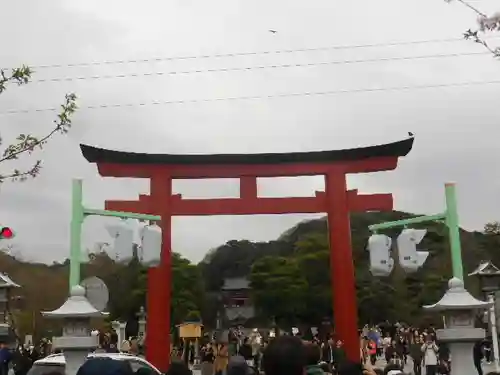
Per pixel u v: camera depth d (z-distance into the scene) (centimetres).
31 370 1410
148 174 2177
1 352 1862
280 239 9656
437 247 5909
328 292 6712
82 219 1415
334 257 2136
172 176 2184
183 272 6284
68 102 1319
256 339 3123
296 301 6669
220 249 9738
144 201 2133
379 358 3412
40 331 4762
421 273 5881
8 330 2527
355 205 2170
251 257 9444
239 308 8744
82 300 1299
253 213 2156
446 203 1480
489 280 2489
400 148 2152
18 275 5178
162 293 2081
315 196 2184
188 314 5734
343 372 701
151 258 1509
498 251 4800
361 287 6056
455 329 1250
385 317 5888
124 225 1470
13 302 4691
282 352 400
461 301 1274
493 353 2280
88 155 2130
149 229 1515
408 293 5909
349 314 2089
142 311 4559
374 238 1600
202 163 2183
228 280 9256
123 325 4369
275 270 6888
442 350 2233
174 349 3356
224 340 2384
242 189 2183
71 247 1388
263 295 6775
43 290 5122
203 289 7119
